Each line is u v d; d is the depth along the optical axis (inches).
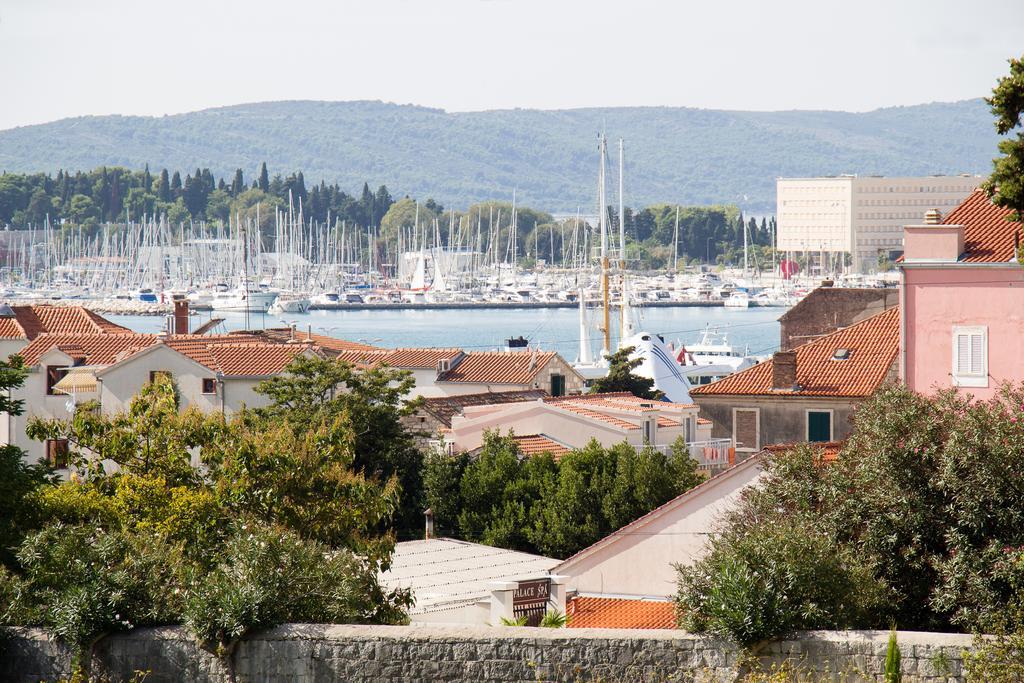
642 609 5935.0
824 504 4581.7
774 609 3644.2
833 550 4082.2
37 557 4065.0
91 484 5954.7
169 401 6250.0
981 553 4190.5
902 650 3558.1
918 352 6628.9
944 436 4429.1
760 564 3818.9
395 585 7445.9
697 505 6082.7
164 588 3986.2
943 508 4313.5
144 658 3846.0
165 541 4702.3
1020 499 4229.8
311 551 4156.0
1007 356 6481.3
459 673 3722.9
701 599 3737.7
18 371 5265.8
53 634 3863.2
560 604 6038.4
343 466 5979.3
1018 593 3954.2
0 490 4913.9
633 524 6210.6
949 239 6599.4
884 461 4426.7
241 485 5551.2
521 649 3708.2
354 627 3811.5
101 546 4069.9
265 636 3821.4
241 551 4077.3
